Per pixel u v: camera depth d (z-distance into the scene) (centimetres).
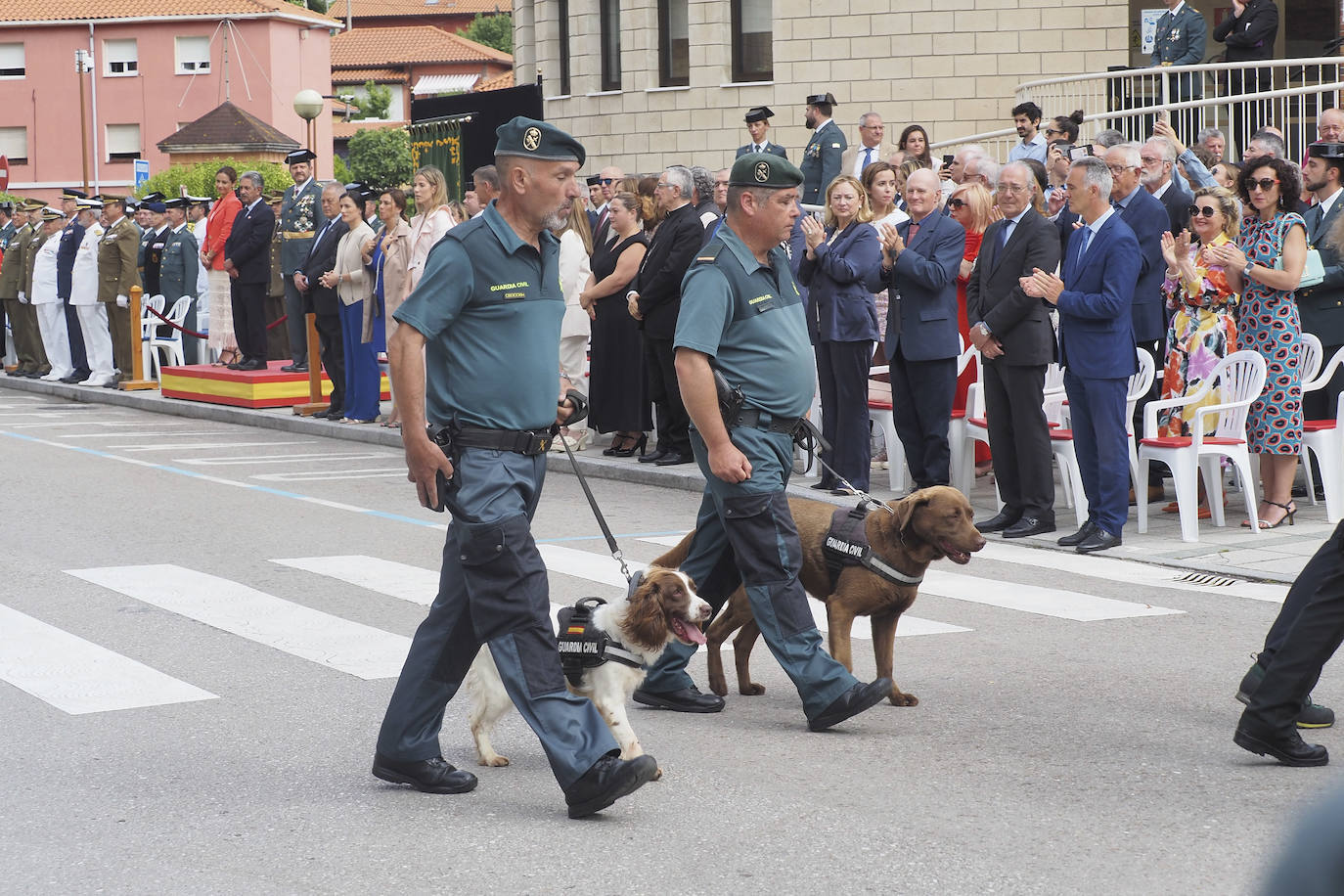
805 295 1254
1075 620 773
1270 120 1589
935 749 552
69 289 2150
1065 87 1958
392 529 1062
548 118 2822
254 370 1880
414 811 485
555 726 470
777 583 582
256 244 1842
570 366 1392
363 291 1598
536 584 474
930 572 902
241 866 434
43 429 1708
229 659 691
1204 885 410
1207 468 1027
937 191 1051
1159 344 1091
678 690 621
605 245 1351
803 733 581
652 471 1282
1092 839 449
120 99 6525
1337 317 1065
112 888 416
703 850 443
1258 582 862
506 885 415
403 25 11275
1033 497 998
